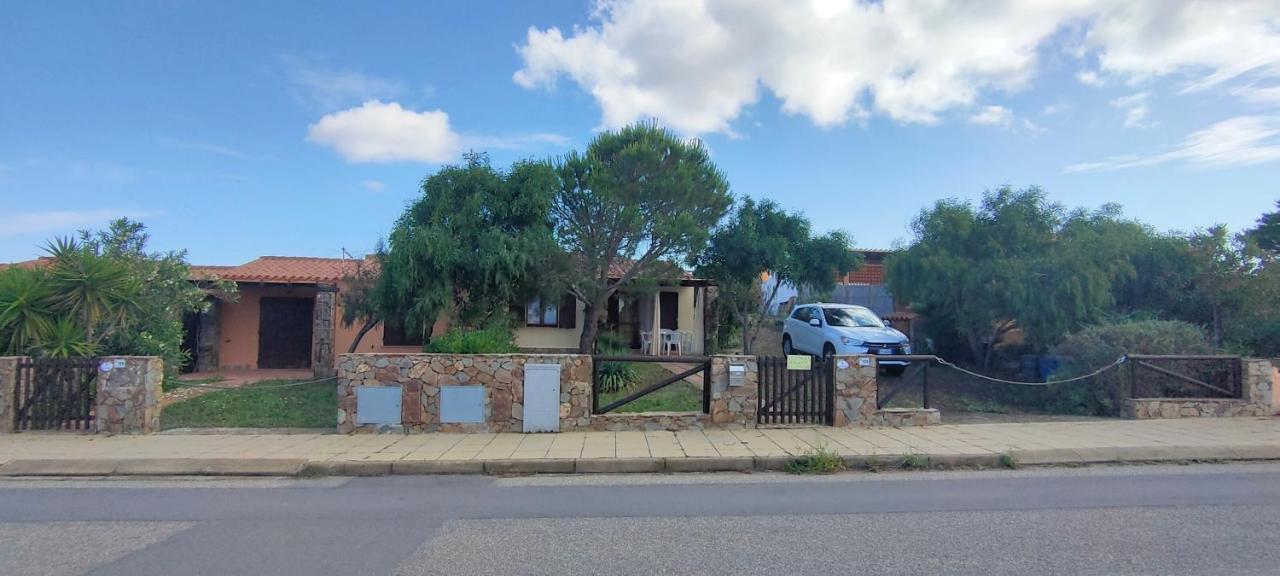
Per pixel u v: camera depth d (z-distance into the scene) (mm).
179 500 7508
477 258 15031
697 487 8094
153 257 15258
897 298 19469
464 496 7672
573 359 11148
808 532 6141
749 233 20188
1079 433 10773
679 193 15680
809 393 11617
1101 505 7070
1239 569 5141
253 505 7270
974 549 5633
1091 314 16484
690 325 22562
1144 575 5031
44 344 11547
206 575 5117
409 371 11000
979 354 18125
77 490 8031
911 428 11242
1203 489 7805
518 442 10227
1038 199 17859
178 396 14578
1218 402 12414
